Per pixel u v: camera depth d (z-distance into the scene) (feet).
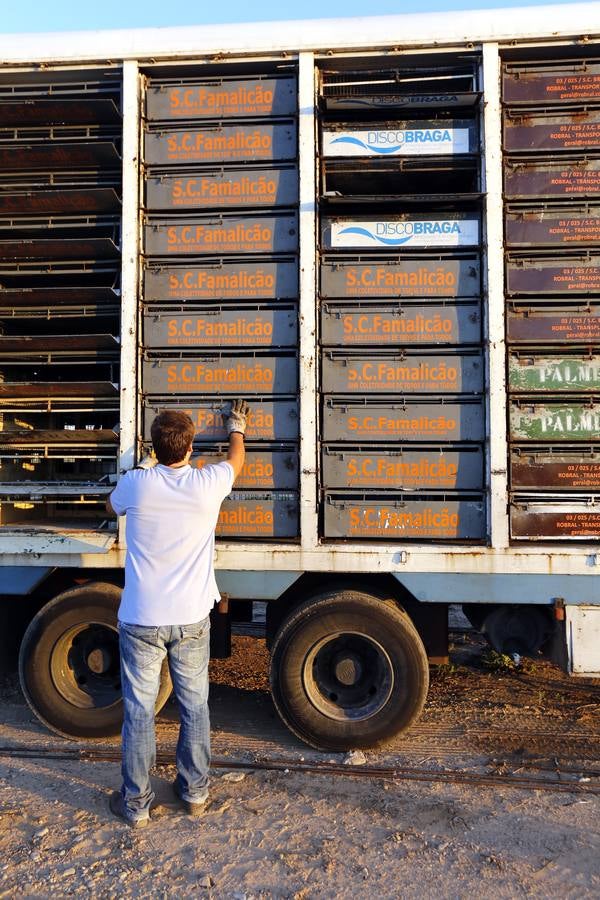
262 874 8.04
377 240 12.13
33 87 13.08
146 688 9.38
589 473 11.53
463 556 11.48
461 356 11.87
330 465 11.90
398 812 9.52
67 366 13.96
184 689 9.50
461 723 12.98
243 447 11.34
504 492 11.48
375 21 12.11
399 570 11.59
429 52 12.05
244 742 12.17
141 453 12.23
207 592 9.73
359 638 11.85
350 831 9.02
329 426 11.93
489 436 11.55
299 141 12.18
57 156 12.89
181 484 9.66
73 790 10.22
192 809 9.41
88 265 13.20
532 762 11.17
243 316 12.24
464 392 11.83
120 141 13.19
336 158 12.25
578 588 11.39
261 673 16.49
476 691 15.01
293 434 12.00
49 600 13.39
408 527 11.76
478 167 12.16
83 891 7.73
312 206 12.07
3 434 12.75
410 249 12.08
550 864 8.27
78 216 13.15
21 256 13.19
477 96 11.97
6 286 13.74
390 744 11.92
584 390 11.62
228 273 12.32
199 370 12.23
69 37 12.62
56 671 12.21
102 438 12.90
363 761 11.18
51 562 12.37
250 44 12.27
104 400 13.05
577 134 11.91
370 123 12.28
